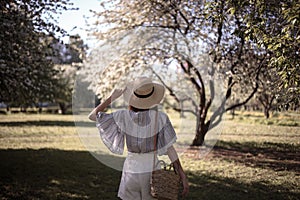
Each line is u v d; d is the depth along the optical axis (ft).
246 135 29.55
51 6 23.80
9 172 23.15
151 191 10.11
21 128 47.91
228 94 27.94
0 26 20.49
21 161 26.76
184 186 10.76
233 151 27.14
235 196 17.94
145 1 28.14
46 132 44.91
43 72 25.66
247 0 11.95
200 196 17.90
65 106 78.13
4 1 21.11
